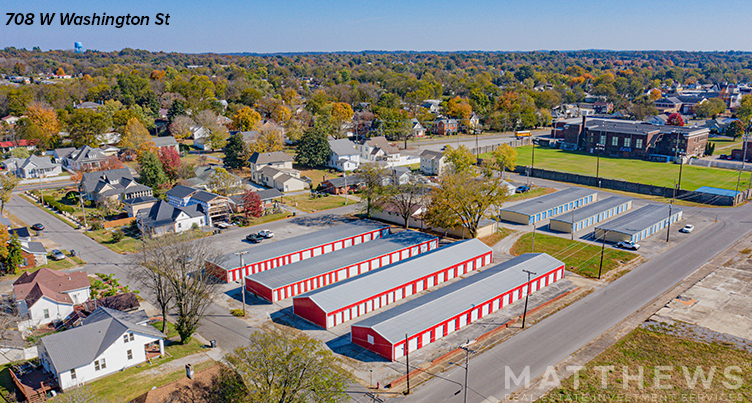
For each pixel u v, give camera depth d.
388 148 177.88
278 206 117.19
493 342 60.72
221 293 74.75
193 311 60.19
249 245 92.62
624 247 92.06
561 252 90.69
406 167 158.00
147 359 56.59
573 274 81.06
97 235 98.00
